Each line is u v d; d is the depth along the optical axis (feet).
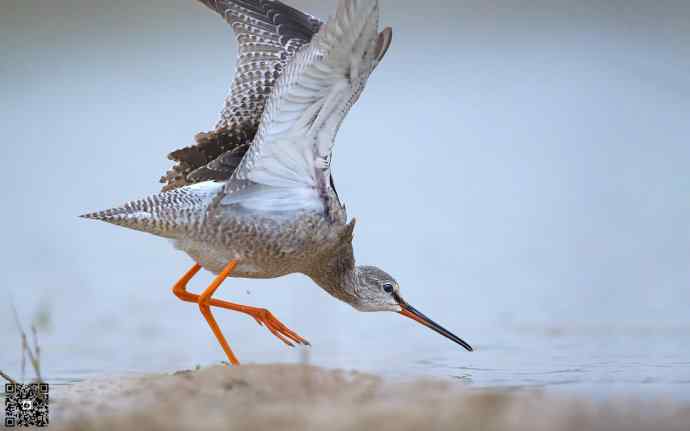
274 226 33.94
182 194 33.99
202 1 39.34
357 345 42.45
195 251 34.73
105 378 31.40
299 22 38.47
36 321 47.37
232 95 36.86
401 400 26.25
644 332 43.39
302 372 29.19
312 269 36.83
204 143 35.96
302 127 32.35
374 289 38.86
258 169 33.27
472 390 29.25
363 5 29.32
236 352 41.93
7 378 30.68
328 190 34.27
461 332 44.80
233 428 23.16
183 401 26.84
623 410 24.53
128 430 23.73
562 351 39.55
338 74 31.04
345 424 23.09
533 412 24.09
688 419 23.56
